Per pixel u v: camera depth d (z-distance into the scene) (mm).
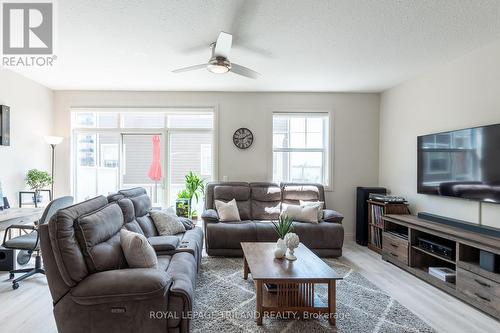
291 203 4566
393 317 2320
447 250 2877
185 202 4758
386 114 4855
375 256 4016
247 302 2525
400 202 4016
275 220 4367
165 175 5109
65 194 4906
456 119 3395
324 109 5016
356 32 2771
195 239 3115
